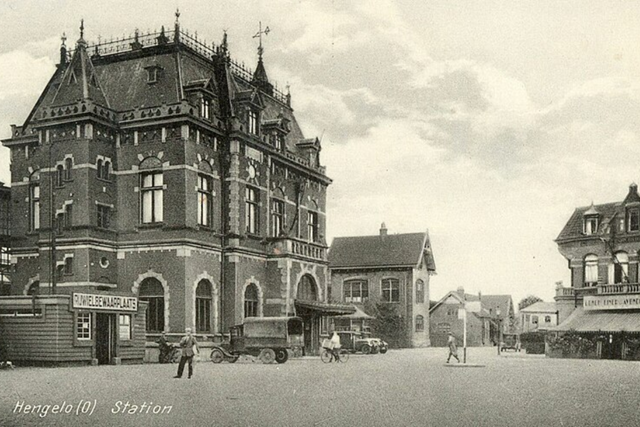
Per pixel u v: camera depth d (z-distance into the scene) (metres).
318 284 44.06
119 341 29.05
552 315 97.69
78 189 34.06
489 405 15.64
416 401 16.28
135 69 37.62
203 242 35.19
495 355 48.72
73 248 33.78
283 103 48.94
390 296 67.19
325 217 49.00
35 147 36.56
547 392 18.81
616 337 41.84
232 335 32.56
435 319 80.44
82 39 36.16
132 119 35.25
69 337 27.09
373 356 44.22
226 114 38.50
